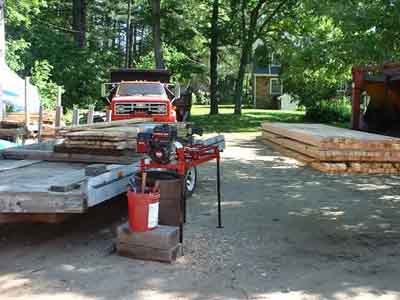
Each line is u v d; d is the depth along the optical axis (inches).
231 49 1262.3
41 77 710.5
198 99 1814.7
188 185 272.2
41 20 1132.5
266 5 971.9
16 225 215.0
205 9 979.9
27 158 255.1
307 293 146.9
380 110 578.6
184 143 216.8
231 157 444.8
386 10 481.7
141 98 486.6
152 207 171.2
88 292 145.6
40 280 154.4
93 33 1357.0
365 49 509.0
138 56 1368.1
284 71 925.2
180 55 1007.6
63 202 167.5
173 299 141.5
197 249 185.2
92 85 836.0
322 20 691.4
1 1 414.9
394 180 335.0
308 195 284.8
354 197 280.7
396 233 210.5
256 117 975.0
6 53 722.8
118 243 175.6
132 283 152.4
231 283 153.6
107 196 185.0
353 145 365.4
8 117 462.6
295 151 441.4
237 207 253.4
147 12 950.4
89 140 234.2
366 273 163.8
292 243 195.3
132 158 233.9
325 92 925.8
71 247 186.2
